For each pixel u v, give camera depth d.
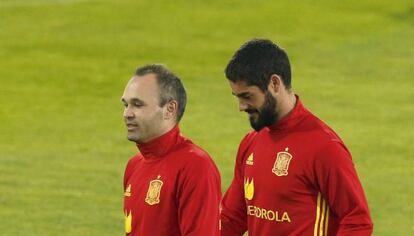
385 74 105.06
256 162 25.88
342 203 24.70
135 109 24.39
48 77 101.44
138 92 24.34
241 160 26.77
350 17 128.62
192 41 116.88
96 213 57.06
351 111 89.88
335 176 24.69
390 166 71.25
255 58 24.72
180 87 24.72
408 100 94.25
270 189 25.47
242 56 24.81
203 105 90.50
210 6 132.00
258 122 25.20
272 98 24.94
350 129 83.19
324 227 25.16
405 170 70.00
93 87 98.12
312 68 107.06
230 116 86.75
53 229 53.59
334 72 105.69
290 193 25.19
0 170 67.06
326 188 24.91
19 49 111.62
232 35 120.19
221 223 27.27
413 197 62.28
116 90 97.44
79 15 126.31
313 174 24.95
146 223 24.56
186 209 24.08
